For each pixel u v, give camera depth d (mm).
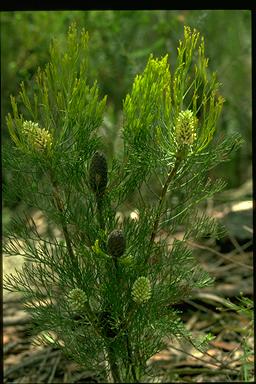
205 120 1487
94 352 1552
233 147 1522
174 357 1949
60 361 1967
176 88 1490
